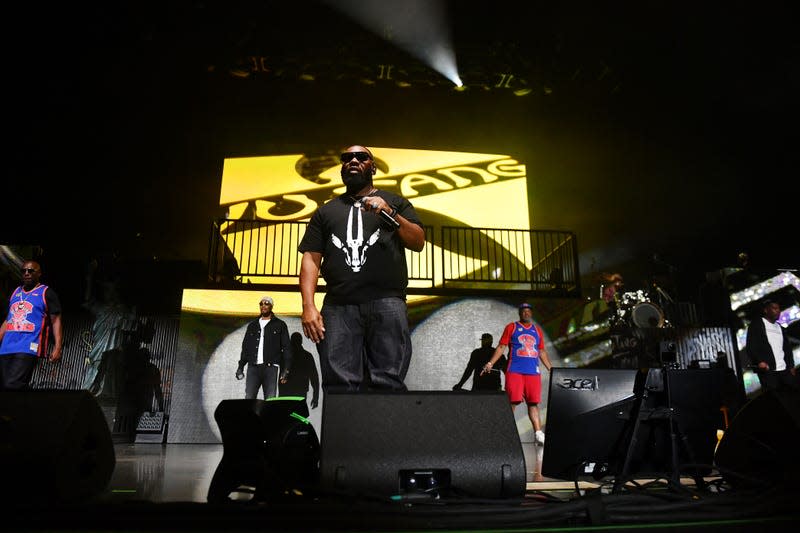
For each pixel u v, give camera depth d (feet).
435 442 4.92
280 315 22.03
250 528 3.96
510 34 34.04
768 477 5.65
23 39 32.50
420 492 4.77
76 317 24.39
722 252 42.01
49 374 23.36
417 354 22.15
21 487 4.94
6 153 39.11
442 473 4.88
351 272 6.60
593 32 33.99
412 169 36.06
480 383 21.99
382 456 4.76
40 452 4.94
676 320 27.81
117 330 24.18
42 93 36.55
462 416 5.15
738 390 25.39
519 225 34.96
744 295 27.40
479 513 4.17
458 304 22.88
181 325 21.58
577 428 6.44
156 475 9.96
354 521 4.01
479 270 32.94
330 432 4.87
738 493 4.97
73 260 26.48
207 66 35.19
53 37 32.50
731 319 26.94
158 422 22.85
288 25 33.19
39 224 39.83
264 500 5.06
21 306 13.92
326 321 6.59
